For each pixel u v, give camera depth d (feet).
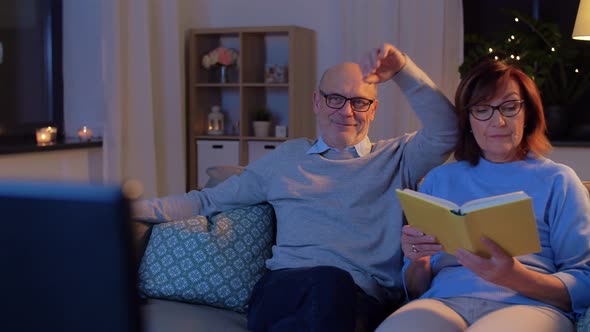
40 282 1.81
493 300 5.26
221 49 15.58
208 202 7.28
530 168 5.68
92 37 13.88
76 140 13.12
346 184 6.76
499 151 5.67
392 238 6.64
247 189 7.16
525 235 4.66
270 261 6.84
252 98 16.01
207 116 16.34
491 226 4.61
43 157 12.10
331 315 5.46
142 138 13.83
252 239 6.87
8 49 12.96
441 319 5.06
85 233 1.75
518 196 4.59
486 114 5.66
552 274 5.21
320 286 5.51
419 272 5.98
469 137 5.97
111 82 13.08
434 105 6.21
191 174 15.90
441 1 14.30
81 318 1.80
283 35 16.16
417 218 5.18
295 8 15.94
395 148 6.84
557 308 5.17
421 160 6.62
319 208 6.73
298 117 15.35
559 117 13.51
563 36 14.20
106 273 1.76
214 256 6.61
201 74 16.08
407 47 14.58
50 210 1.76
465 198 5.85
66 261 1.77
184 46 16.11
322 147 6.99
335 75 6.94
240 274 6.64
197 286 6.56
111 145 13.10
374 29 14.84
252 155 15.69
